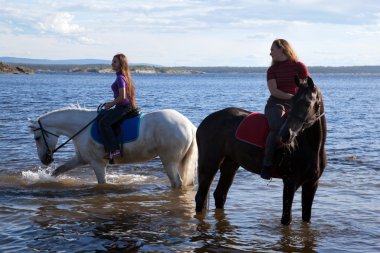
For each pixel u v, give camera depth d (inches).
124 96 366.9
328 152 575.5
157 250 256.4
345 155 555.2
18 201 352.5
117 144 370.6
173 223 304.0
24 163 496.7
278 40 271.6
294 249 259.4
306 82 253.9
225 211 329.1
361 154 563.5
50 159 404.2
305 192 285.6
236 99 1738.4
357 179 430.6
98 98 1642.5
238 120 292.7
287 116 256.8
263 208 337.4
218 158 302.8
